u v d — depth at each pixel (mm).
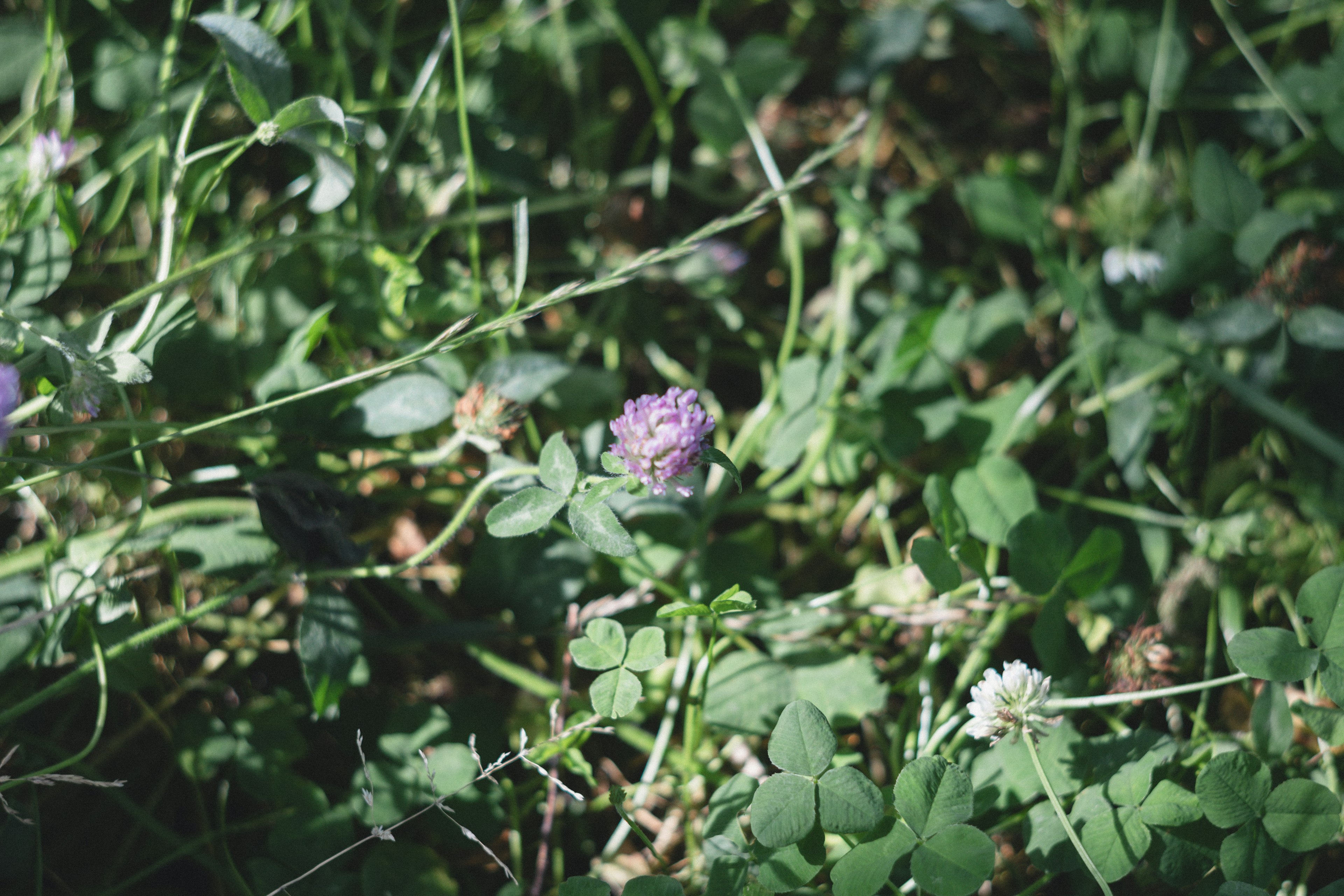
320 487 532
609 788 533
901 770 518
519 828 548
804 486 604
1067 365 584
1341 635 512
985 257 652
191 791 549
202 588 580
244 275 592
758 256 656
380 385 540
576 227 649
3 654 516
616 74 677
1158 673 558
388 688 577
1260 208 588
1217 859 504
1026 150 675
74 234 532
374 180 578
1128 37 648
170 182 541
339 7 608
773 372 622
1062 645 538
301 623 524
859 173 657
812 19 689
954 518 541
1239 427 607
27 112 590
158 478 524
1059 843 511
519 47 647
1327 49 662
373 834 504
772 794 498
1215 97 650
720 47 631
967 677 561
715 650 563
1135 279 615
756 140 614
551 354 596
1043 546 537
